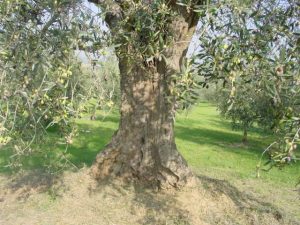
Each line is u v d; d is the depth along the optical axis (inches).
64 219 226.4
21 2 108.3
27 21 115.5
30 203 246.4
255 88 107.3
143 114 259.1
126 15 145.1
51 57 114.3
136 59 167.5
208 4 102.3
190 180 257.8
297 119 96.3
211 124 964.6
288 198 293.7
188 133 762.2
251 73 106.7
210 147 592.7
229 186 298.4
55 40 114.1
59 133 167.3
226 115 592.7
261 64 104.7
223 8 105.7
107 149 271.3
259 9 110.9
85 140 524.1
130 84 258.7
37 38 114.0
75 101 124.6
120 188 260.7
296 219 246.2
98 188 260.8
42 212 234.8
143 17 141.6
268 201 279.3
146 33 148.8
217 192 269.0
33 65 109.6
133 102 260.5
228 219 235.0
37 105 121.3
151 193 254.7
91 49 119.8
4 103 110.0
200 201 248.2
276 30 109.4
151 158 260.1
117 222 224.8
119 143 267.1
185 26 207.6
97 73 123.9
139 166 262.5
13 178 293.4
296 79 98.2
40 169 306.0
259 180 343.9
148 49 150.0
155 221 226.2
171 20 157.2
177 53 210.8
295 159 97.0
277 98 101.7
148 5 140.9
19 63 110.1
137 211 235.8
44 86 112.7
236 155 527.8
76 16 112.9
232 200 264.1
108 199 248.7
